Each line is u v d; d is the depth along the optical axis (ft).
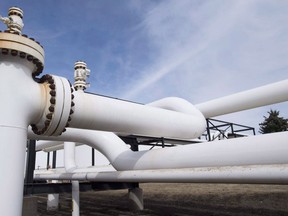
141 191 31.22
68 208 34.68
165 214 28.55
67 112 9.99
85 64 19.85
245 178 10.01
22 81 9.17
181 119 16.69
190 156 12.41
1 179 7.96
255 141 10.20
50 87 9.86
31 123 10.01
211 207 32.42
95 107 11.72
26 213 19.16
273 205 31.99
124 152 16.61
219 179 10.91
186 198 39.83
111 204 37.04
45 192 21.75
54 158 41.98
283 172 8.87
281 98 22.86
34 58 9.41
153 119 14.66
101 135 18.06
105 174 17.60
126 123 13.32
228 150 10.94
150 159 14.40
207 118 29.27
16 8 9.96
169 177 13.03
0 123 8.43
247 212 28.94
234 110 26.53
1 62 8.96
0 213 7.72
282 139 9.36
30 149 21.56
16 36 8.89
